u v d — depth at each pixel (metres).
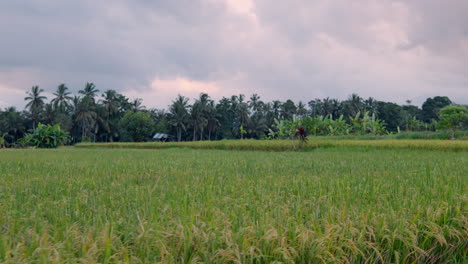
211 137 85.88
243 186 4.74
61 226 2.49
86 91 70.94
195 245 2.18
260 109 87.88
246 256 2.15
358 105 83.50
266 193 4.10
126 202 3.55
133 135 65.44
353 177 5.72
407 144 18.19
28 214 2.97
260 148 23.62
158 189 4.56
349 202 3.45
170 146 33.06
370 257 2.38
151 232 2.31
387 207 3.23
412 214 2.92
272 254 2.18
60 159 11.45
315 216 2.82
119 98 82.69
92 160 10.93
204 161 10.33
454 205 3.17
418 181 5.08
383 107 84.50
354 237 2.48
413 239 2.50
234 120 87.25
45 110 68.62
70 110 74.25
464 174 6.38
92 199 3.75
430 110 89.94
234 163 9.49
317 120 40.84
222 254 2.03
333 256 2.21
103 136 80.50
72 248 2.06
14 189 4.52
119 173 6.82
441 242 2.53
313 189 4.33
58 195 4.12
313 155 13.92
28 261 1.87
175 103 73.88
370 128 41.28
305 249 2.26
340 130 42.97
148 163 9.45
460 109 32.62
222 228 2.47
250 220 2.60
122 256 2.04
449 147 16.97
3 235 2.33
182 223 2.48
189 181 5.48
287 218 2.71
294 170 7.60
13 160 10.77
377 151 16.89
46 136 35.94
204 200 3.46
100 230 2.37
